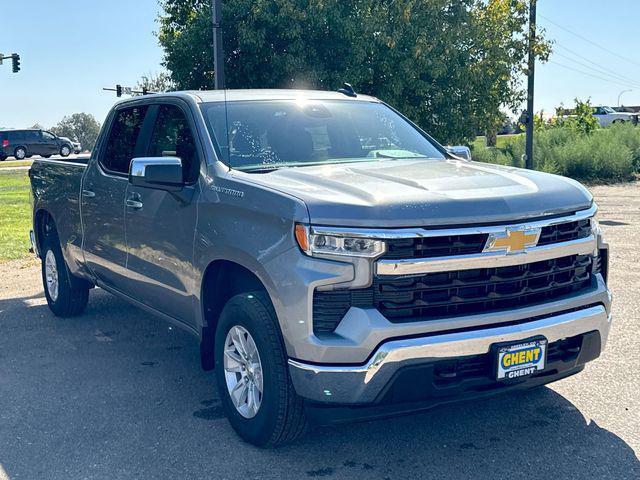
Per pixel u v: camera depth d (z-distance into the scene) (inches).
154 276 193.3
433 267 136.0
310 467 148.1
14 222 603.2
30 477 146.7
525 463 146.9
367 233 134.0
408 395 136.6
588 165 898.1
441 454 152.2
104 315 277.4
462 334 137.5
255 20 757.3
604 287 158.6
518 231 141.6
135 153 212.1
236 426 160.7
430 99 843.4
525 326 142.8
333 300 136.4
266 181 156.4
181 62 821.9
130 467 150.0
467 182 153.8
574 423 165.8
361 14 770.8
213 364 176.9
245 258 150.1
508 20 878.4
